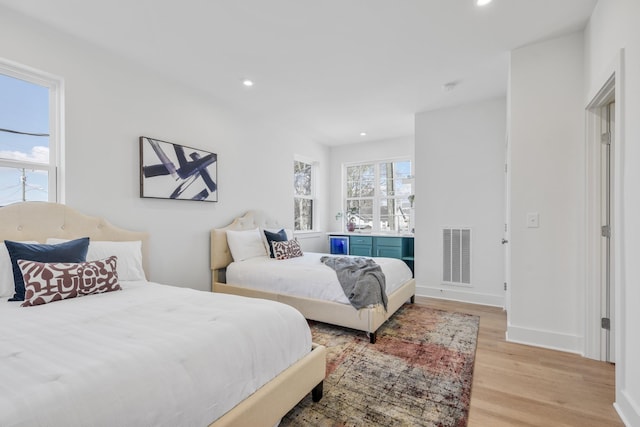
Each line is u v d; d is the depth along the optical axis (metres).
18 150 2.19
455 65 2.84
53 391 0.84
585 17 2.17
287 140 4.82
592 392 1.86
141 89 2.83
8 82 2.15
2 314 1.52
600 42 1.96
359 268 2.90
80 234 2.34
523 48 2.54
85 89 2.44
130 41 2.43
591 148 2.28
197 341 1.21
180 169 3.13
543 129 2.49
